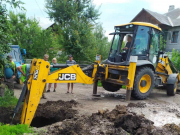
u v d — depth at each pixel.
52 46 12.53
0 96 5.23
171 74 7.91
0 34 4.04
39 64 3.87
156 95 7.88
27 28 17.08
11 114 4.37
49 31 12.65
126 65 6.34
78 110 4.87
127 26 6.65
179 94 8.32
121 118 3.73
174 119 4.39
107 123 3.84
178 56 11.20
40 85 3.91
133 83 6.24
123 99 6.36
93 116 4.16
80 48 11.00
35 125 4.57
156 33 7.10
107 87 7.52
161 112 4.89
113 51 7.12
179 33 16.88
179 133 3.48
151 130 3.46
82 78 5.52
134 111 4.84
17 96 6.37
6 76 5.52
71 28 11.44
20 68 5.39
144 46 6.69
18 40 16.61
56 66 4.94
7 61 4.55
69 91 7.80
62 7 12.31
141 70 6.38
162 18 18.12
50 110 4.65
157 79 7.52
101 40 14.05
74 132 3.29
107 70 6.53
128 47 6.65
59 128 3.39
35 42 12.66
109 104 5.67
